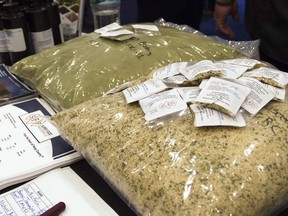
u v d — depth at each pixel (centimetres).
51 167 44
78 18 78
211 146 36
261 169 34
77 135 43
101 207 38
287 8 82
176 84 44
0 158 45
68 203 38
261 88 41
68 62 58
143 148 38
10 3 66
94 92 52
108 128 41
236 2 133
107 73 54
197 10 106
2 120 52
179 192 33
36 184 41
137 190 35
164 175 34
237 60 50
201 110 38
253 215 33
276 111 39
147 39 61
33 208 38
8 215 37
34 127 51
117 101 44
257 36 92
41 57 61
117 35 60
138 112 42
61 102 53
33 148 47
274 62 89
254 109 39
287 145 36
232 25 164
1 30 66
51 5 68
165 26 72
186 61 56
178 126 38
